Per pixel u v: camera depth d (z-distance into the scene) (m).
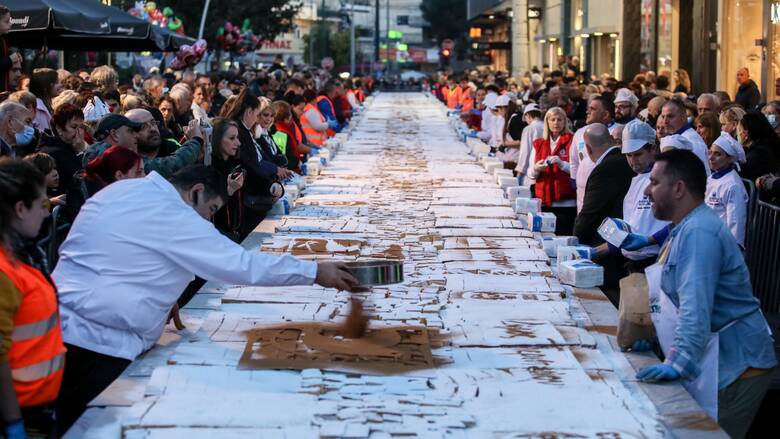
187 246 5.25
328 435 4.11
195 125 8.33
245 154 9.55
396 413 4.38
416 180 12.91
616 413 4.42
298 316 5.94
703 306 4.96
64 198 7.40
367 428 4.18
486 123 19.75
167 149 9.54
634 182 7.52
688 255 5.04
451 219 9.53
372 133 21.98
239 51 34.31
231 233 8.40
